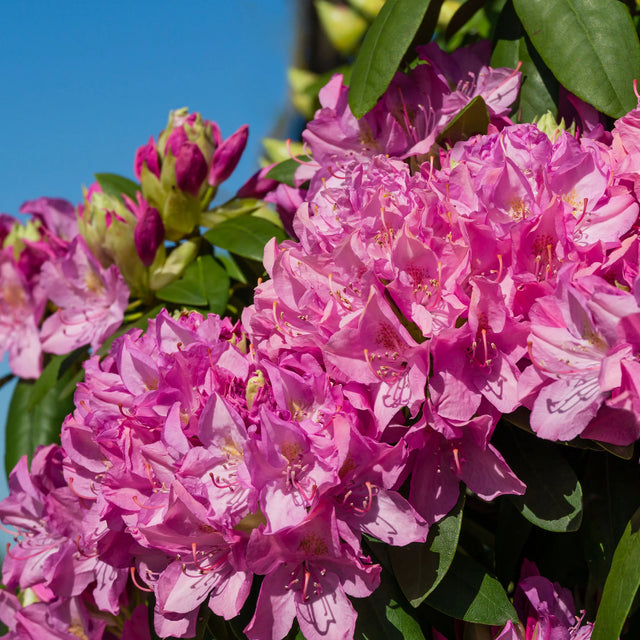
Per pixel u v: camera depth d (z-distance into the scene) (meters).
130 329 1.42
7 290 1.52
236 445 1.22
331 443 1.21
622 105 1.29
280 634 1.21
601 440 1.19
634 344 1.18
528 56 1.35
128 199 1.45
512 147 1.24
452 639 1.28
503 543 1.31
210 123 1.47
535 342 1.20
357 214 1.25
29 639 1.35
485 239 1.22
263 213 1.50
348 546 1.21
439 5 1.35
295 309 1.25
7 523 1.37
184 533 1.22
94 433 1.27
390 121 1.34
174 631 1.24
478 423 1.21
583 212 1.22
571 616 1.26
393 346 1.22
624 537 1.21
